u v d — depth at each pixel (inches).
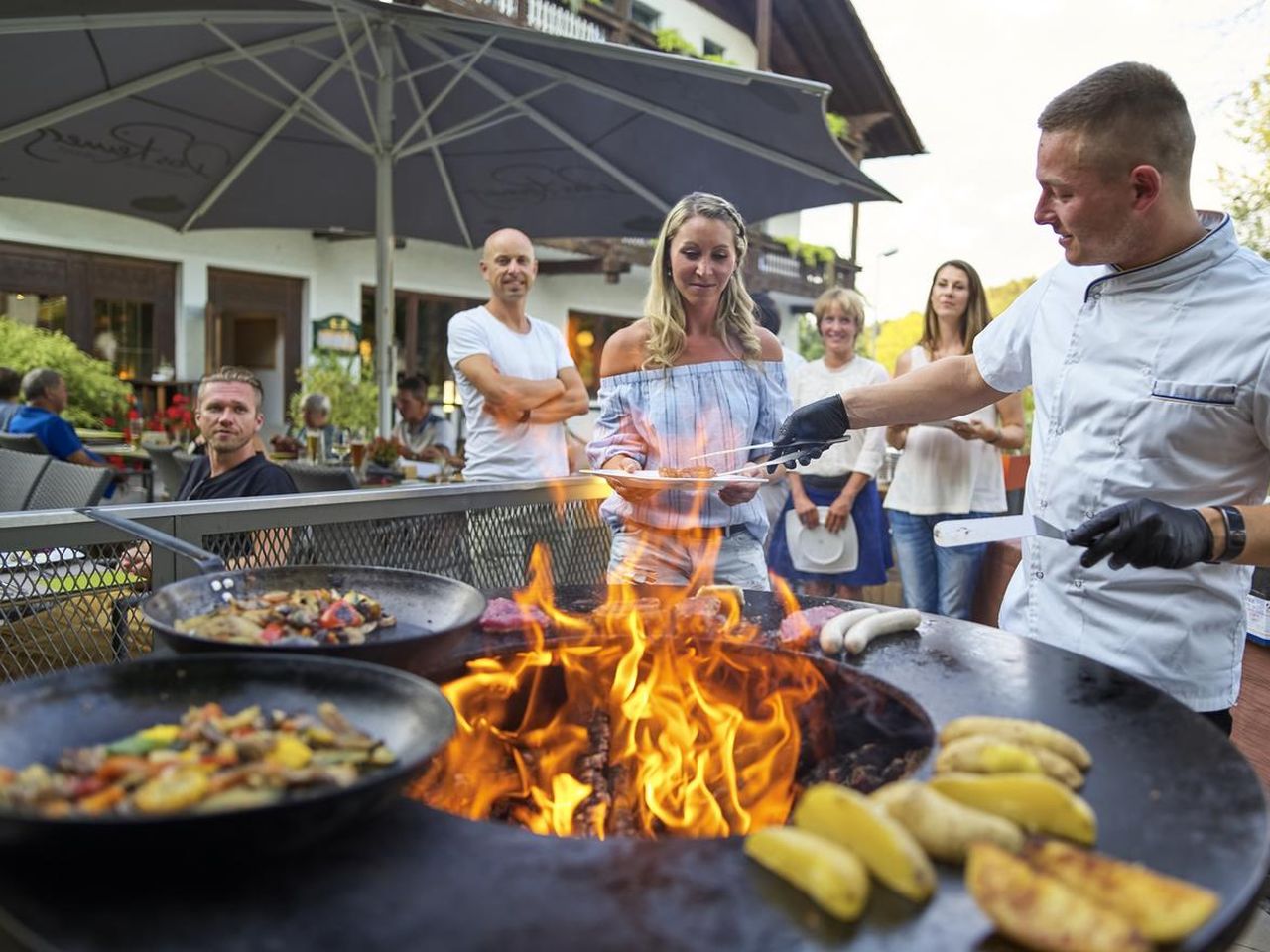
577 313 606.9
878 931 35.1
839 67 639.1
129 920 34.6
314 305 461.7
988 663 66.2
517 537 114.9
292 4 162.6
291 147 208.8
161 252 403.2
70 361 336.8
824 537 168.2
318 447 233.6
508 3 435.8
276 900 36.6
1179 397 67.8
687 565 97.7
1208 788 46.2
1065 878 35.5
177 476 206.2
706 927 35.5
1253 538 57.7
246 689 49.3
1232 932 35.6
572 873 39.5
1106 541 58.6
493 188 224.1
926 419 89.0
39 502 128.9
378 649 54.3
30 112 175.2
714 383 97.3
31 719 44.3
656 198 215.3
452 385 260.1
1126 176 65.0
